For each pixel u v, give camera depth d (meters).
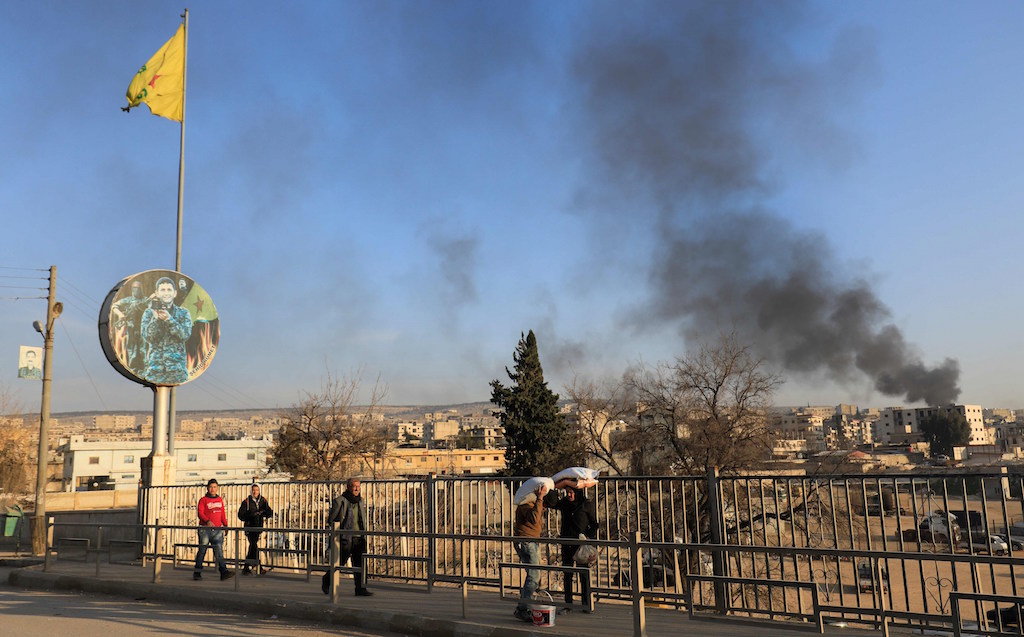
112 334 17.89
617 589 9.84
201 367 19.31
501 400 57.12
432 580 11.12
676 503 12.77
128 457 91.62
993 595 6.56
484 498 11.65
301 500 14.71
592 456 35.66
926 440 143.75
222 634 9.38
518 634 8.34
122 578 13.63
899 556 6.47
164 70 22.45
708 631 8.11
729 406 31.45
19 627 10.05
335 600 10.41
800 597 8.41
